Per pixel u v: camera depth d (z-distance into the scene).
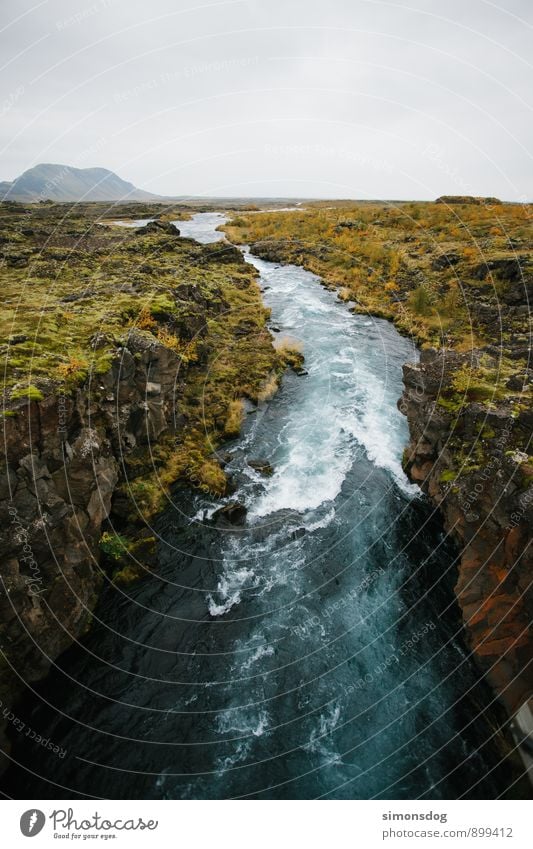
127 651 12.86
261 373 26.77
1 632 10.91
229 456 20.75
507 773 10.27
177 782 10.26
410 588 14.79
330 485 19.22
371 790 10.12
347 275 48.47
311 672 12.55
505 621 12.10
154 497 17.22
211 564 15.55
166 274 35.06
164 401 20.05
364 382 27.77
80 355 16.36
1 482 11.34
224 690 12.10
